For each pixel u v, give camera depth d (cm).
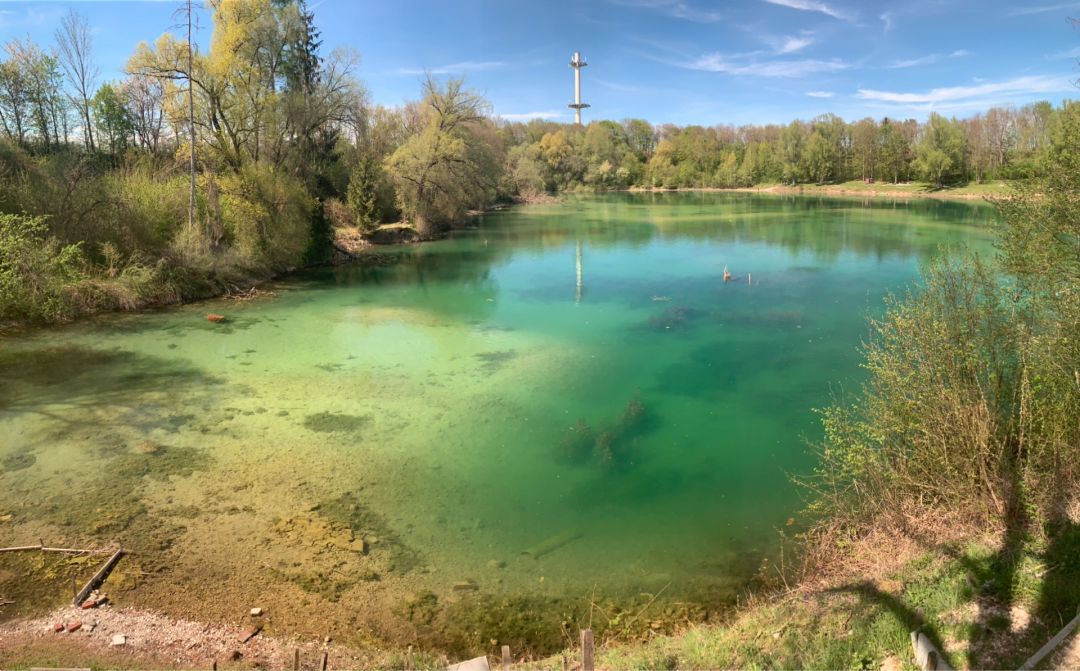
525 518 960
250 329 2034
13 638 659
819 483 1044
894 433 867
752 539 902
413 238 4475
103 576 784
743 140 12825
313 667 633
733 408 1384
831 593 673
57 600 735
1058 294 816
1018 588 608
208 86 2912
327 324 2119
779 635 605
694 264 3259
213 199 2695
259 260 2900
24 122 3762
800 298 2411
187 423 1287
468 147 5069
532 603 766
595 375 1603
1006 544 680
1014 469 763
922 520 771
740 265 3169
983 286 843
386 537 902
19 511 937
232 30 3042
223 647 662
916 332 828
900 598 628
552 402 1429
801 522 940
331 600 759
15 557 819
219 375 1583
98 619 700
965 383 794
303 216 3297
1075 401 773
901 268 2953
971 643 549
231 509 962
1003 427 788
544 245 4159
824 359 1697
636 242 4175
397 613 741
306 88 3791
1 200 2075
